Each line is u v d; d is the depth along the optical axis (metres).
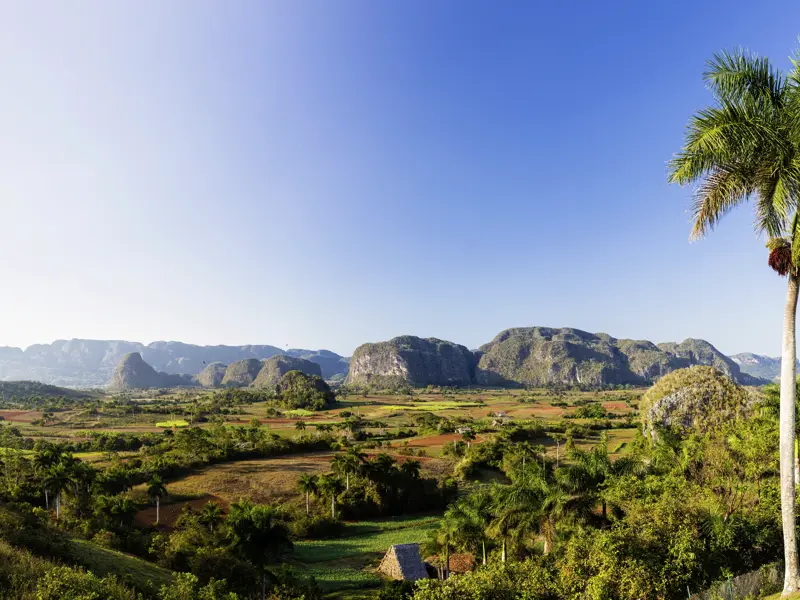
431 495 72.00
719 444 30.52
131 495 64.88
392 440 120.06
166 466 77.12
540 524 35.41
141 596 21.48
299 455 95.56
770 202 15.80
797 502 23.41
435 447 106.12
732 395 51.91
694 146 15.29
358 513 65.81
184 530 48.53
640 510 22.61
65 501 59.19
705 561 19.64
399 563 43.12
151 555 40.91
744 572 20.73
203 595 22.70
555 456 91.94
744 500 25.98
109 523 47.06
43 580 16.67
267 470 81.44
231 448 91.56
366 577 43.53
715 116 15.20
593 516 33.03
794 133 14.09
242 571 38.22
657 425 50.66
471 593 17.86
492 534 37.56
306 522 58.25
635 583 17.02
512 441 110.00
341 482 70.94
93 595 16.25
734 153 15.11
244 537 36.22
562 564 19.94
